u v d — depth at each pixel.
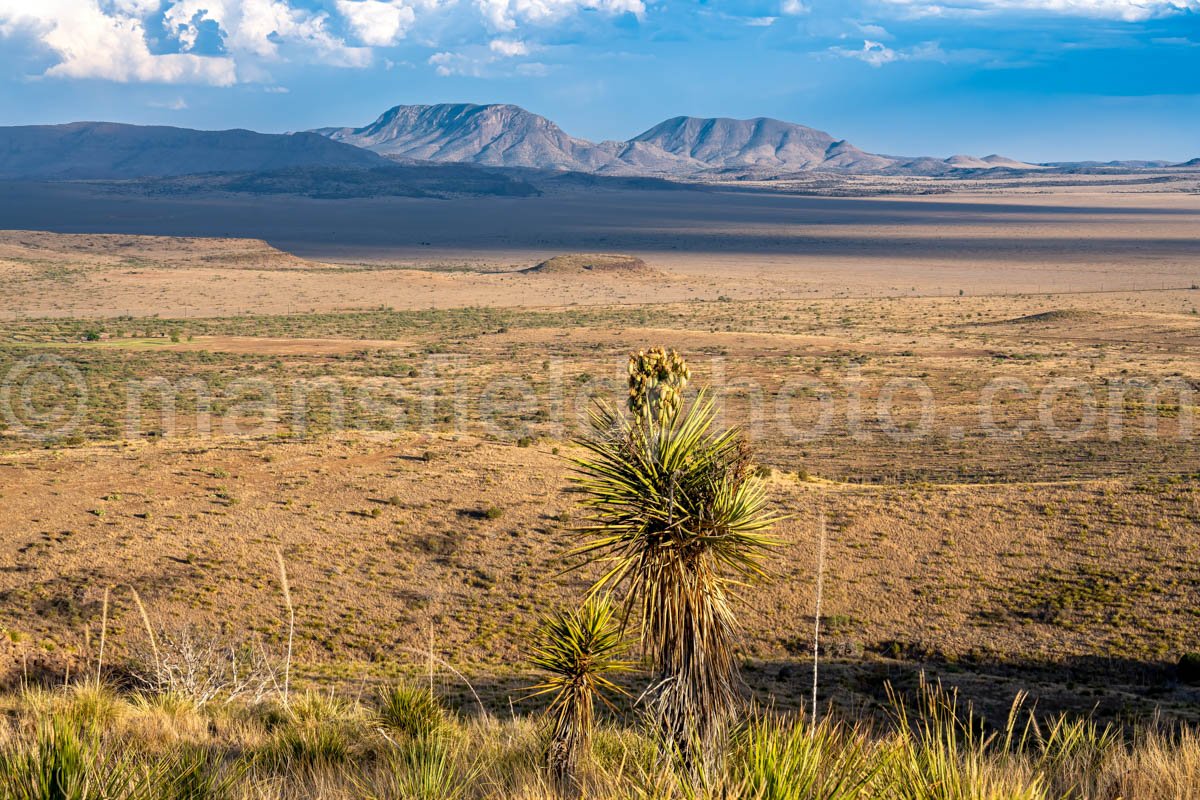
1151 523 51.97
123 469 63.12
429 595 47.47
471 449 70.62
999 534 52.28
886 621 42.88
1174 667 37.69
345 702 18.27
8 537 50.69
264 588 47.25
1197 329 165.38
